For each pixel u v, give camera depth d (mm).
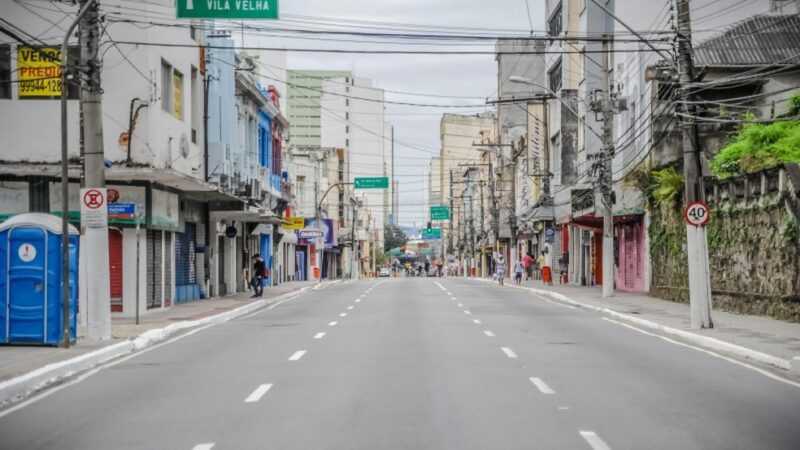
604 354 17312
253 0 19297
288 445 8969
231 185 41000
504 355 16953
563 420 10188
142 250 29656
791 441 9094
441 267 154750
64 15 27734
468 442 8961
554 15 61031
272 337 21562
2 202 28078
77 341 19500
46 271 18156
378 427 9797
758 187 25953
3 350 17562
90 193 19875
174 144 31672
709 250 30203
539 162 65812
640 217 41906
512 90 87375
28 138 28078
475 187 117938
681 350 18297
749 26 36781
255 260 41469
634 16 41969
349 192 110125
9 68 28047
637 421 10148
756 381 13742
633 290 43438
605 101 36750
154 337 21328
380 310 31344
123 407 11703
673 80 24453
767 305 25219
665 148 37219
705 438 9211
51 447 9266
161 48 30078
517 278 56062
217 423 10305
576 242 59562
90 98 19750
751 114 32125
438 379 13602
